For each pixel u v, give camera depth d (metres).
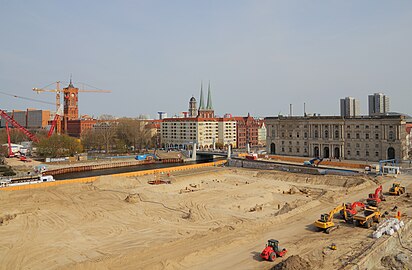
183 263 33.91
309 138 130.75
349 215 47.38
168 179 97.50
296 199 73.31
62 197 67.38
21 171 109.00
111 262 34.03
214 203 67.50
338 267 32.06
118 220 52.31
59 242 42.66
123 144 179.38
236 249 37.84
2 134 193.00
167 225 50.31
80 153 156.00
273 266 33.16
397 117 107.56
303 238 41.16
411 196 62.88
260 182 93.56
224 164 136.25
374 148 113.31
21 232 45.88
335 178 91.12
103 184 86.44
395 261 36.56
